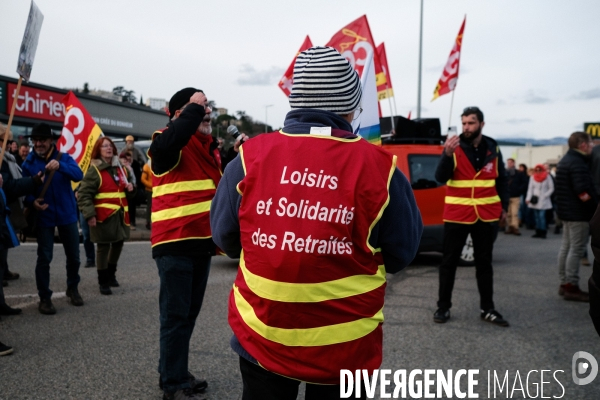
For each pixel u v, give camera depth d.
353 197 1.59
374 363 1.68
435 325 4.88
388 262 1.77
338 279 1.60
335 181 1.61
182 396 2.98
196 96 3.08
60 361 3.81
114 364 3.76
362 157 1.65
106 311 5.22
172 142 2.93
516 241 12.26
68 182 5.36
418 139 8.48
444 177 4.93
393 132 8.66
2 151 4.31
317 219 1.58
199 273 3.23
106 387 3.35
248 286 1.68
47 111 20.05
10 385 3.37
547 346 4.29
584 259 8.91
